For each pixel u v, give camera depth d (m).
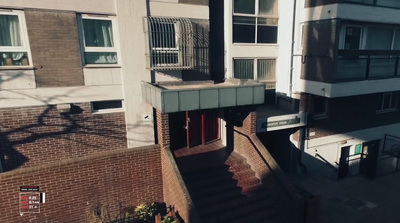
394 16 11.80
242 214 8.48
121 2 8.37
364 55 11.33
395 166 15.05
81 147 8.59
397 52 12.12
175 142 10.91
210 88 8.09
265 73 13.25
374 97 14.43
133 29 8.66
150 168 8.76
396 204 11.16
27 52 7.66
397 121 15.81
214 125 11.58
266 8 12.54
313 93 11.76
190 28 9.39
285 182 8.48
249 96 8.77
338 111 13.40
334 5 10.35
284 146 13.41
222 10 11.82
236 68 12.41
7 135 7.65
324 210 10.59
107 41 8.61
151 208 8.67
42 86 7.86
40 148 8.08
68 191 7.77
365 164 14.74
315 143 13.18
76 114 8.38
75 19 7.94
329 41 10.73
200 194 8.57
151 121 9.37
